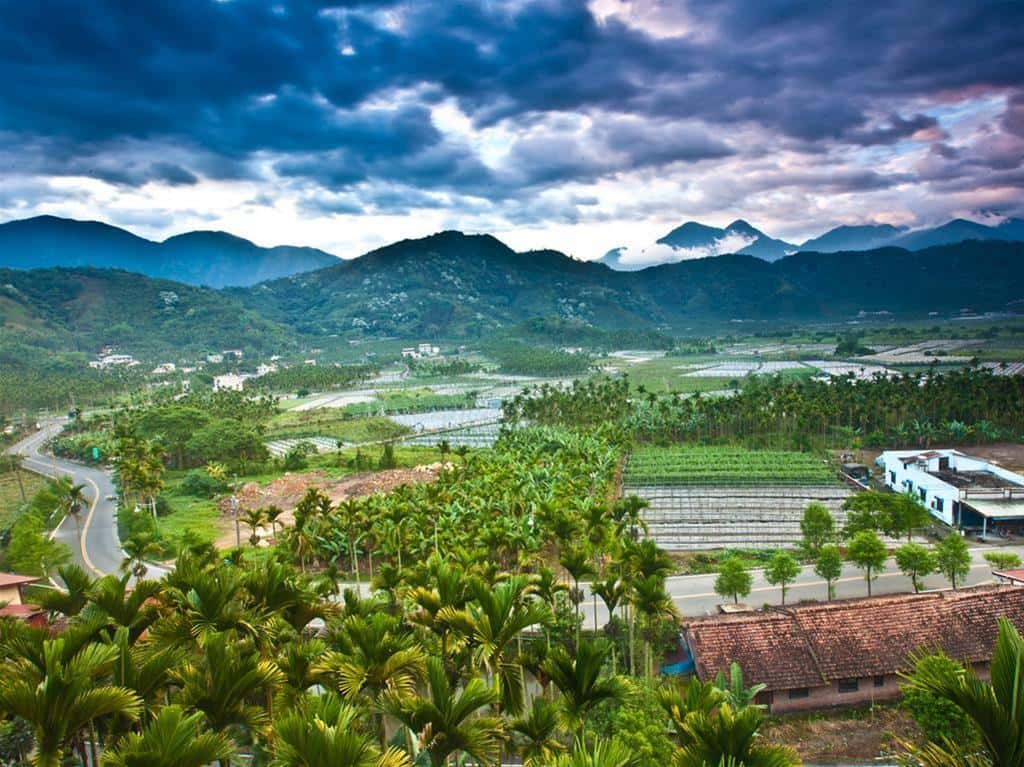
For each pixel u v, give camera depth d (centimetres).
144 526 9456
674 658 5097
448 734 2378
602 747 2044
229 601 3262
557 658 2895
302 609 3603
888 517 7462
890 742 4100
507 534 6844
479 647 3062
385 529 7225
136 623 3158
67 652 2489
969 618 4703
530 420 18238
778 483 11112
